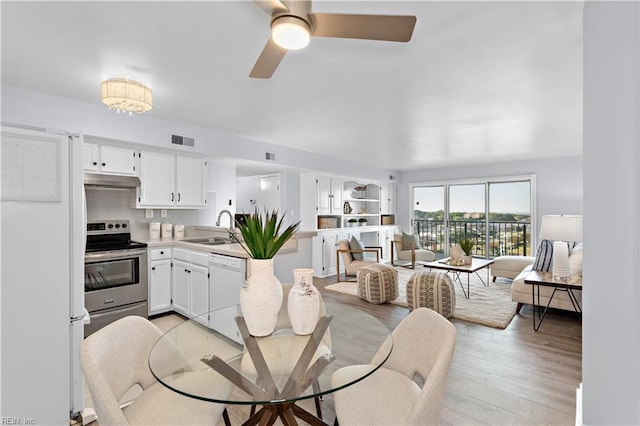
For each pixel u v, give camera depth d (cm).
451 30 187
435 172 766
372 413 129
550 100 299
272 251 150
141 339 151
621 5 95
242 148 445
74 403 184
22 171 162
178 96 293
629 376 94
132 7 166
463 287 511
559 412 192
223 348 152
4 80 257
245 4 164
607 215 97
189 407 135
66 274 176
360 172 678
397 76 250
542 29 185
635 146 93
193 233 464
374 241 758
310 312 153
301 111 335
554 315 373
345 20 142
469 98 296
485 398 206
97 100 304
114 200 394
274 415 153
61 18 174
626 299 94
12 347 159
